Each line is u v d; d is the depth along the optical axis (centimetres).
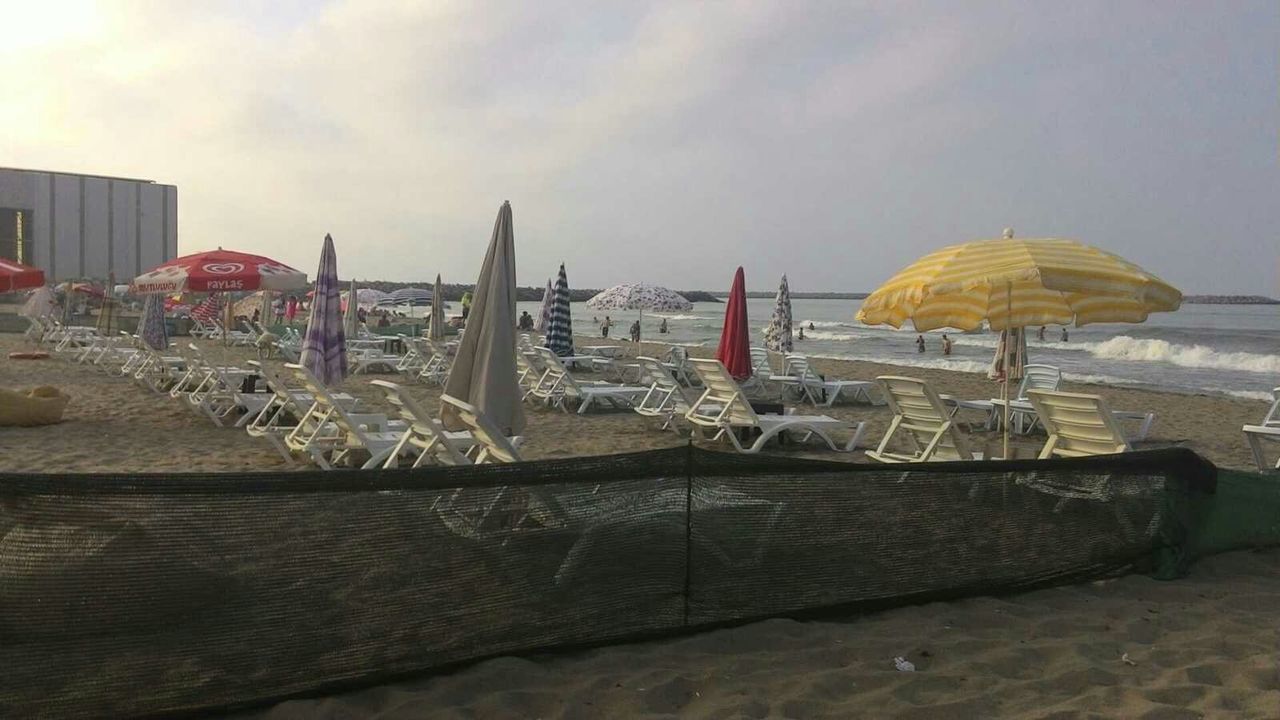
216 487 268
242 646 272
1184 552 436
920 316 664
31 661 249
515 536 313
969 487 394
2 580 246
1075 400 526
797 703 285
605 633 329
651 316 7812
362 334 2516
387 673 291
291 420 971
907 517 382
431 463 608
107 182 7431
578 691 291
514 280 552
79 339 2012
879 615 372
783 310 1569
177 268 1070
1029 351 3406
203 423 957
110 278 2844
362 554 288
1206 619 372
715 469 348
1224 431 1114
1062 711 281
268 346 2123
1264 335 4072
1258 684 304
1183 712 281
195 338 2833
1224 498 458
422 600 297
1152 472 434
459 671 302
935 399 619
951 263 534
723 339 1200
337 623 285
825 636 346
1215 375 2322
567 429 983
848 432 1008
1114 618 373
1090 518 421
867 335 4716
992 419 1061
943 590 388
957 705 285
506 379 540
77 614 254
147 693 261
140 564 260
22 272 901
